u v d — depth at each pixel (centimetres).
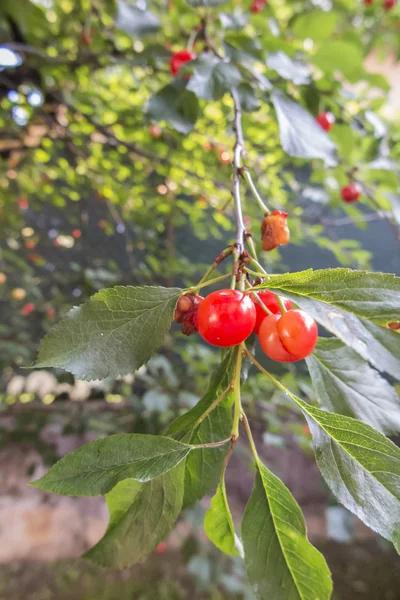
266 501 12
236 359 13
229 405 13
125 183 63
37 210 79
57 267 79
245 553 12
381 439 11
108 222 76
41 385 73
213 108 50
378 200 36
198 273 66
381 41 53
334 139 32
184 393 50
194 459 13
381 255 73
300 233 51
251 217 42
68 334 11
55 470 10
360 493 11
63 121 58
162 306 12
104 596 59
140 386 63
